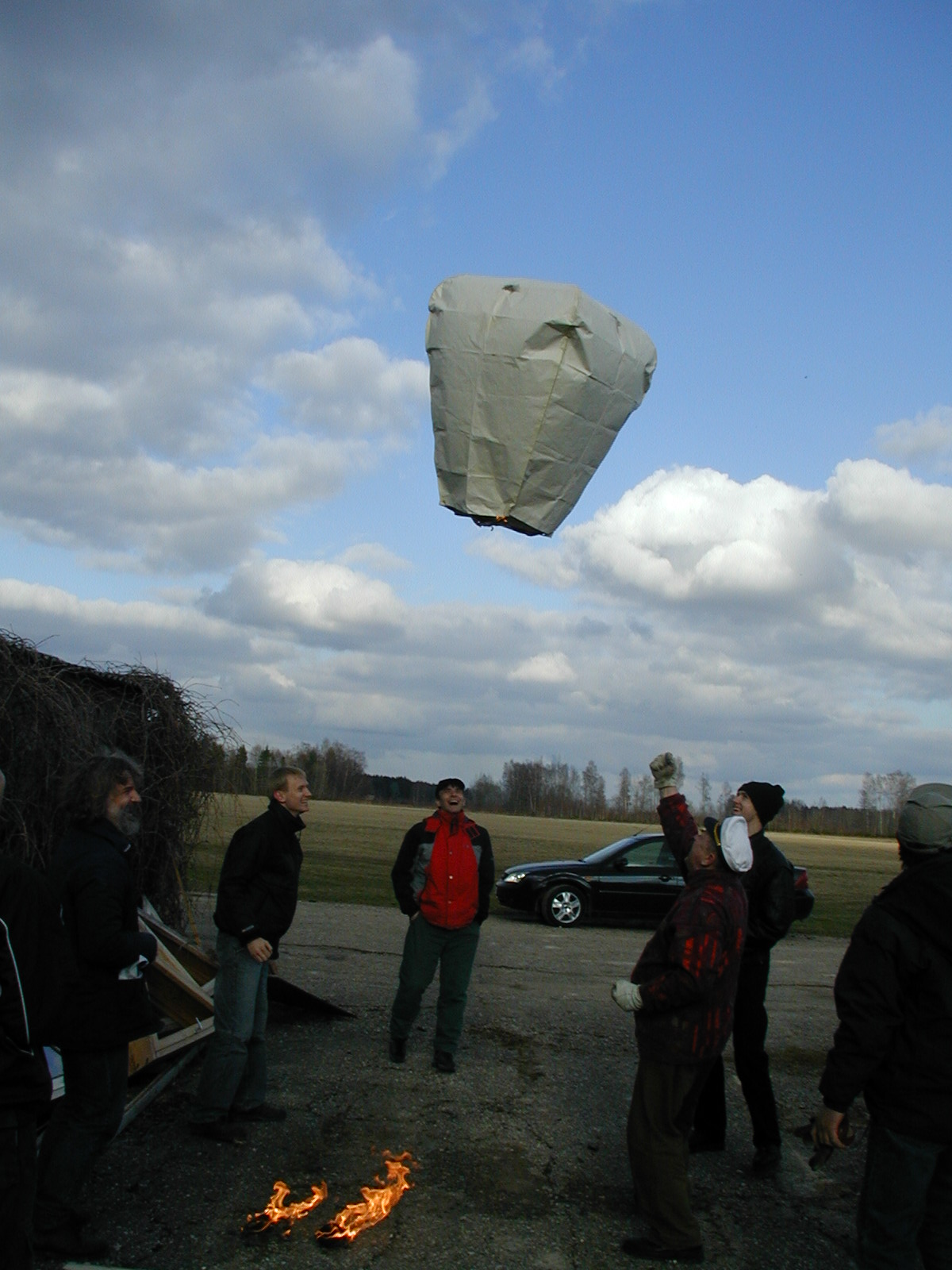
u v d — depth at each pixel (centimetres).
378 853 2156
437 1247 341
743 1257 348
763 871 420
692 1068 342
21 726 482
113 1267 309
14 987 225
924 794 281
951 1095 263
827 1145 281
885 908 275
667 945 356
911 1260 267
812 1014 768
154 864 639
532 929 1210
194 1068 513
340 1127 445
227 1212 356
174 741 624
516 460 286
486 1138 443
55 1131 319
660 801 440
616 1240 354
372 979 782
